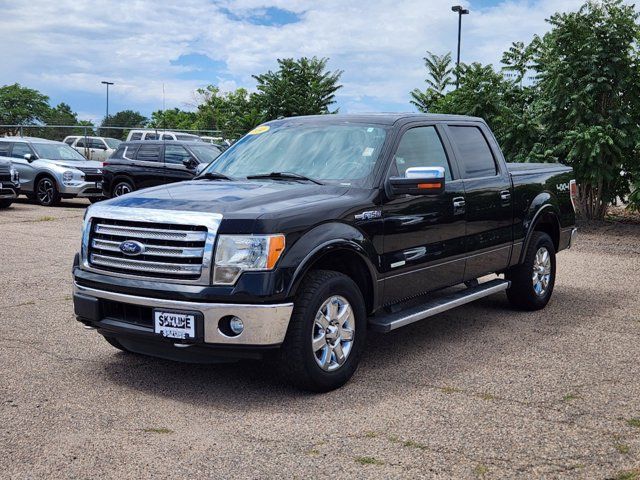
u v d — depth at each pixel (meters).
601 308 7.75
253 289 4.49
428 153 6.06
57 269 9.52
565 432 4.23
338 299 4.95
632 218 16.09
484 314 7.43
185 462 3.78
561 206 7.95
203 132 33.25
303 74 19.94
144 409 4.57
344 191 5.29
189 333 4.55
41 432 4.16
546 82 14.84
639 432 4.24
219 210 4.66
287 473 3.65
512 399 4.80
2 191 17.67
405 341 6.32
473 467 3.74
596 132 13.73
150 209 4.81
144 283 4.71
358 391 4.95
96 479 3.58
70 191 19.16
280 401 4.73
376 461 3.80
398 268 5.49
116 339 5.40
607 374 5.38
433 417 4.45
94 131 34.03
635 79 14.57
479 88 15.26
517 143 15.02
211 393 4.89
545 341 6.34
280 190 5.16
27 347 5.92
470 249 6.38
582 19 14.54
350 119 6.04
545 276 7.69
